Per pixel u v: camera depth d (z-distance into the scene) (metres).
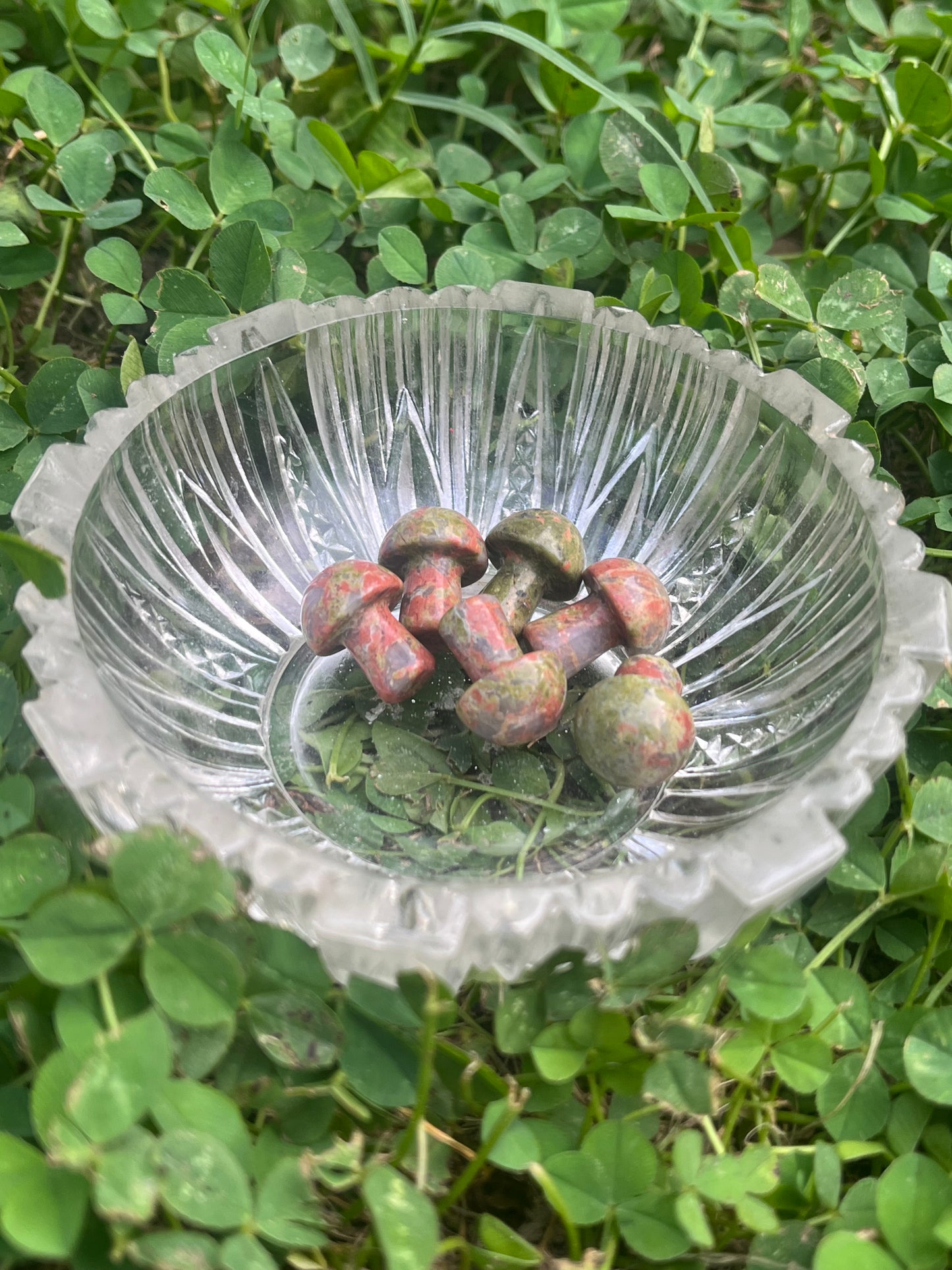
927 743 0.20
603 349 0.21
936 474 0.24
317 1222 0.14
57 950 0.14
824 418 0.19
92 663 0.15
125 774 0.14
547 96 0.28
